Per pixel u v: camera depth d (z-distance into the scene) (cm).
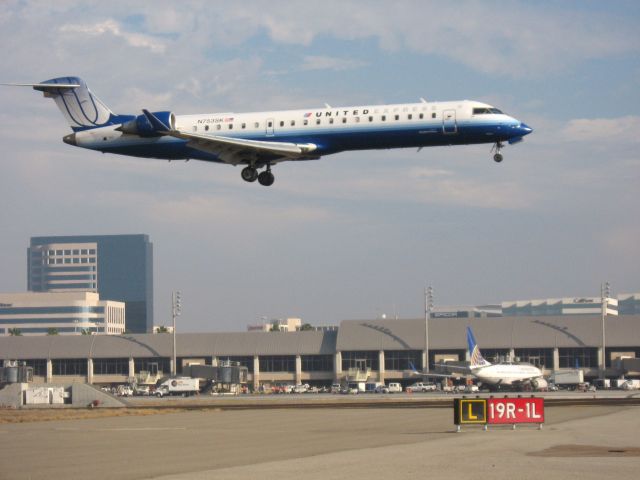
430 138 14175
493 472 6247
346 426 10744
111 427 11444
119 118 16000
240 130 14912
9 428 11569
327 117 14500
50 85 16050
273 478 6172
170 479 6253
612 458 6931
